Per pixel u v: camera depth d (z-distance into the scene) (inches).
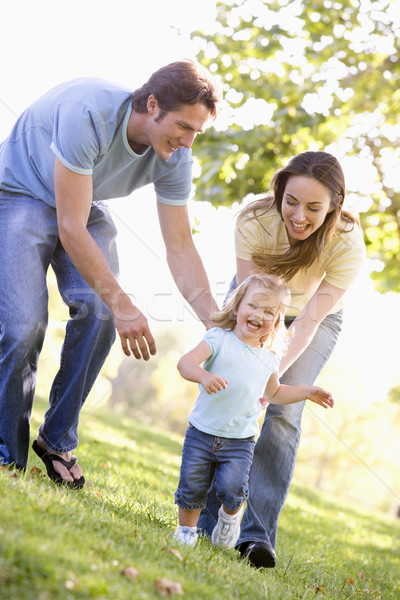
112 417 462.0
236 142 374.6
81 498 123.8
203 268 142.8
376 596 153.6
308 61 395.2
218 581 98.2
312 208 126.8
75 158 117.1
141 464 268.5
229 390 127.7
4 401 124.6
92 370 133.4
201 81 117.3
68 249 120.5
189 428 133.0
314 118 374.0
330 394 132.0
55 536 84.6
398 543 305.4
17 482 103.8
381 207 327.9
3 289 122.6
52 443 135.1
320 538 239.8
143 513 134.9
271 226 135.6
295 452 139.9
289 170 127.7
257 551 130.9
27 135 127.1
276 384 135.0
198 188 365.7
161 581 84.6
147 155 130.0
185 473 128.6
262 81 388.8
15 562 73.9
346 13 391.5
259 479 138.5
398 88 372.8
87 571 79.0
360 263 137.3
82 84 125.1
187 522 128.4
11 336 121.1
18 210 126.2
